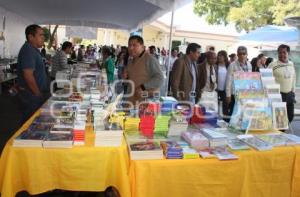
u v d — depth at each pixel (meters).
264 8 17.47
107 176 2.18
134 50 3.55
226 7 19.89
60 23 11.77
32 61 3.38
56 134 2.27
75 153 2.11
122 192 2.07
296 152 2.48
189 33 19.69
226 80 4.95
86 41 26.86
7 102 7.05
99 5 7.29
